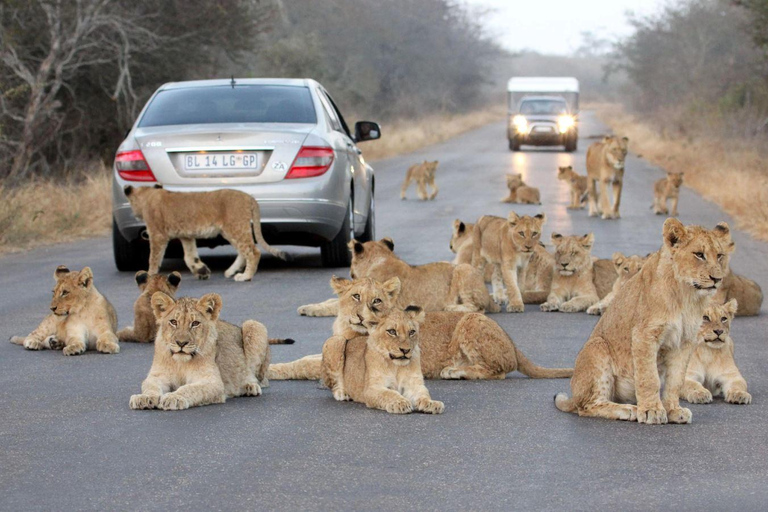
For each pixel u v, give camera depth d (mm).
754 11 37500
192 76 36188
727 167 33406
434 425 7711
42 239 20219
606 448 7062
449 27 88625
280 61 50375
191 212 14539
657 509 5832
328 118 16172
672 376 7887
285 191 14906
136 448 7055
